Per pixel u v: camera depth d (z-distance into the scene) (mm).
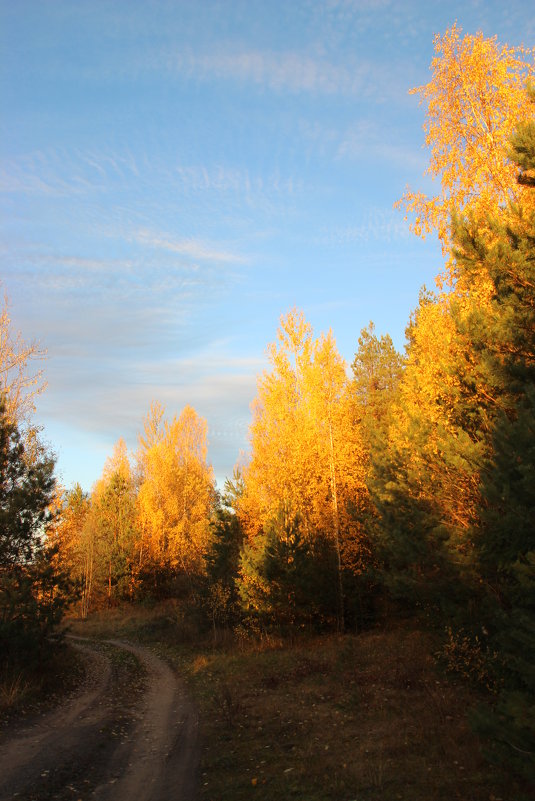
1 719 11086
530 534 6633
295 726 10703
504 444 6980
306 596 20203
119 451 59844
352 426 22516
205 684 16531
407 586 14719
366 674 14047
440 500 13102
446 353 13086
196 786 8008
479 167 13766
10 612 14758
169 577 46312
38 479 15914
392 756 8328
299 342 21594
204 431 54906
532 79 9664
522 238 9289
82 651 24391
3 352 20875
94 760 9219
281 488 21234
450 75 14406
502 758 6375
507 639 6453
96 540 48250
